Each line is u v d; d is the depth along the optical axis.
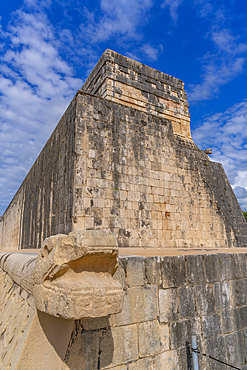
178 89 18.86
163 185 13.59
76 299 2.43
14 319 3.98
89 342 3.44
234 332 5.23
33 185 19.16
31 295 3.64
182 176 14.70
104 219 10.84
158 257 4.51
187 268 4.86
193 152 16.06
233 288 5.54
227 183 17.52
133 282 4.07
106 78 15.50
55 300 2.60
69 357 3.26
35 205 17.45
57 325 3.09
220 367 4.79
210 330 4.85
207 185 15.87
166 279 4.48
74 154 10.75
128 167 12.33
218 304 5.14
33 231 17.12
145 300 4.13
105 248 2.73
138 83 16.70
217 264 5.41
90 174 10.95
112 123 12.36
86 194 10.59
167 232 12.98
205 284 5.06
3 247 37.41
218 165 17.55
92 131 11.54
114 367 3.56
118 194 11.59
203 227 14.67
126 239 11.35
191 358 4.39
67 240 2.72
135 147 12.93
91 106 11.84
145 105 16.67
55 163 13.48
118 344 3.68
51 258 2.73
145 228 12.15
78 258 2.60
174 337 4.31
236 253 5.94
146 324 4.05
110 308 2.62
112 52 16.16
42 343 3.01
